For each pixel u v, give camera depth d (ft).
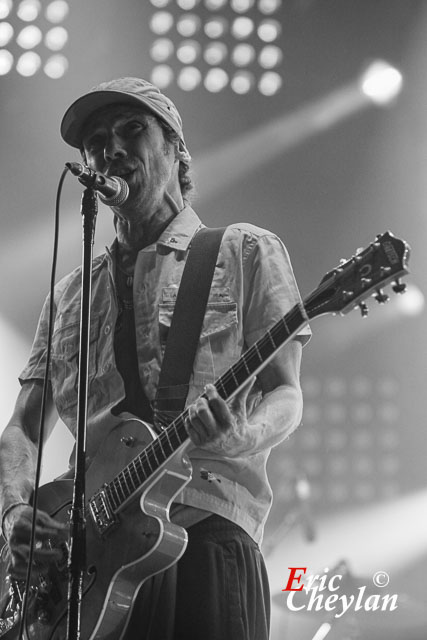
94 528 12.69
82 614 12.28
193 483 12.71
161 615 12.25
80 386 12.25
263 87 36.55
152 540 12.03
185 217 14.78
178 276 14.16
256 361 11.66
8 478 14.55
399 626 23.24
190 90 36.22
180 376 13.32
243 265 13.91
